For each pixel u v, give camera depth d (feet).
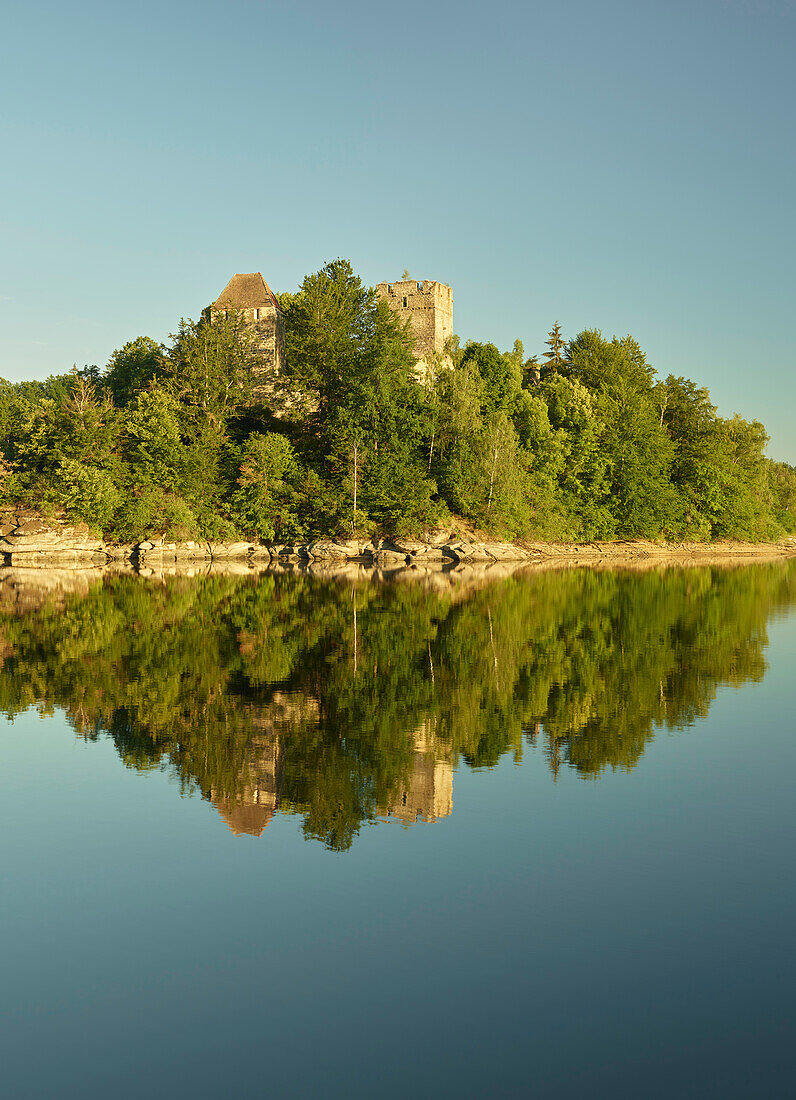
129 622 122.62
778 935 31.71
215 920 33.19
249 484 294.05
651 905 34.04
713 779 49.60
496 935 31.83
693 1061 24.73
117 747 57.16
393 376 293.02
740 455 422.41
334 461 290.97
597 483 347.56
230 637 106.63
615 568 254.06
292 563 272.51
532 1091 23.40
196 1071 24.50
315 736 59.67
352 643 101.71
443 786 48.70
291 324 341.00
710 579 208.95
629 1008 27.25
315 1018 26.89
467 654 93.66
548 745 57.16
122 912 33.88
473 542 283.79
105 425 293.84
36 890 35.91
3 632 111.55
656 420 380.78
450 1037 25.94
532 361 435.94
